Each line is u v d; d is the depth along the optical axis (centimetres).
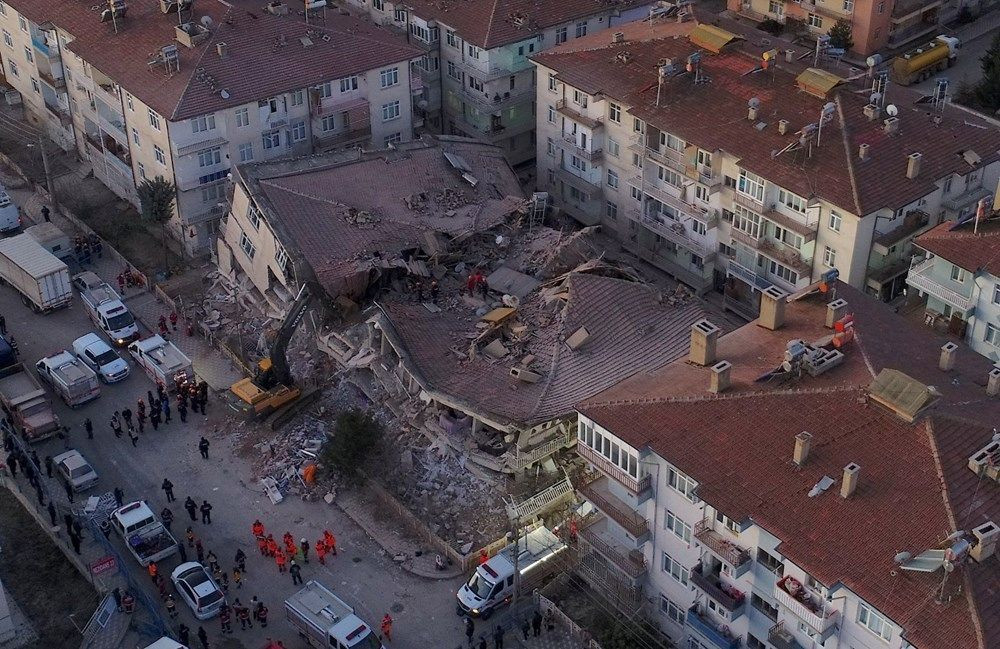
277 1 11750
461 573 7781
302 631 7319
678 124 9806
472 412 8156
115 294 10200
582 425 6988
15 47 12950
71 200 11894
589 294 9012
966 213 9356
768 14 14638
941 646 5375
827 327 7206
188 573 7600
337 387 9181
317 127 11031
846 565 5753
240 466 8712
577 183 11156
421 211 10181
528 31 11662
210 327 10025
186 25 10756
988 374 6769
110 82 11044
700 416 6612
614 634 7056
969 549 5653
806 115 9519
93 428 9094
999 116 12438
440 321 9194
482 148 11156
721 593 6519
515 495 8069
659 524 6894
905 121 9462
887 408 6353
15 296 10638
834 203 8769
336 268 9450
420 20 12106
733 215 9738
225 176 10744
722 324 9769
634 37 11069
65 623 7500
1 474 8569
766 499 6122
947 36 14012
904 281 9288
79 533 8000
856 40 13862
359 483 8388
